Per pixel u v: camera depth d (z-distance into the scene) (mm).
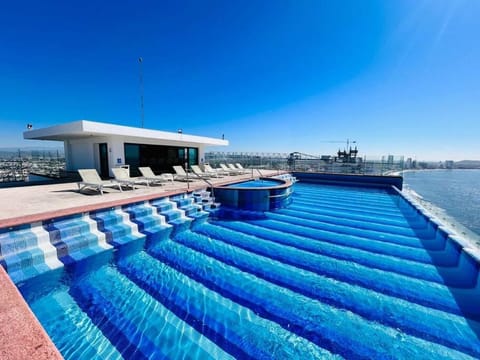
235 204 8180
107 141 11227
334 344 2514
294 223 7070
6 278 2102
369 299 3346
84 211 4617
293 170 18906
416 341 2561
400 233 6258
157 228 5500
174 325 2779
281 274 4047
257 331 2695
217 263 4445
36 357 1074
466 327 2785
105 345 2475
